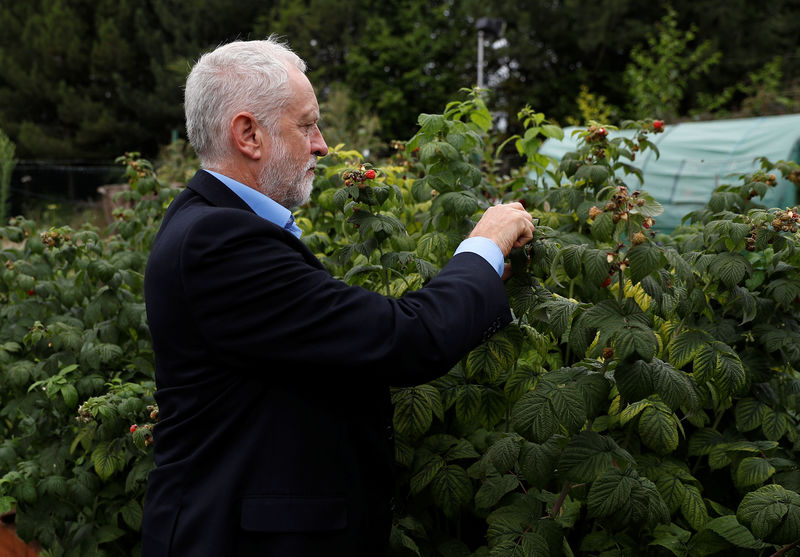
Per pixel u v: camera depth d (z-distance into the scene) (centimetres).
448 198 201
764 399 183
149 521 128
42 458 225
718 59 1631
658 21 1736
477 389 179
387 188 181
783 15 1705
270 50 133
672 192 656
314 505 120
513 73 1878
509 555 153
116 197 305
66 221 1118
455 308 121
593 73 1808
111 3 2033
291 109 131
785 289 180
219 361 121
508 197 264
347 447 127
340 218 252
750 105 1158
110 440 213
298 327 117
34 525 217
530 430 145
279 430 121
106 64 1967
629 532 176
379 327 118
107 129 1948
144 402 213
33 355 265
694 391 156
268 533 118
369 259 200
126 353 250
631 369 141
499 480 176
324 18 1820
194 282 117
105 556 211
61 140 2011
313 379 123
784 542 144
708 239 182
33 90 2020
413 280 193
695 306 181
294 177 134
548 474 152
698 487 180
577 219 236
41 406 235
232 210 122
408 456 182
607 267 144
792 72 1602
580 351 148
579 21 1759
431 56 1831
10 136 2027
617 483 148
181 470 124
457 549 185
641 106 1316
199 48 1897
